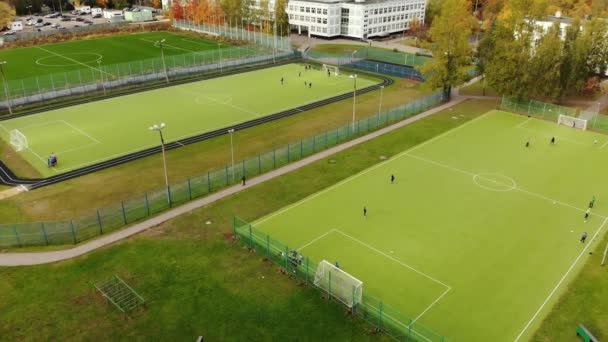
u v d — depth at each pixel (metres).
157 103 91.75
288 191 57.84
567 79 85.88
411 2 161.88
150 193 55.91
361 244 47.44
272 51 127.81
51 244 47.38
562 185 59.28
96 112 86.56
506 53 84.06
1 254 45.69
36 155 67.88
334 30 155.00
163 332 36.34
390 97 95.75
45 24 169.50
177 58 118.69
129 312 38.38
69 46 138.75
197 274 42.91
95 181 60.25
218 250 46.38
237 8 155.62
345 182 60.03
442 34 87.62
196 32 160.38
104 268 43.66
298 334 36.16
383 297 40.06
